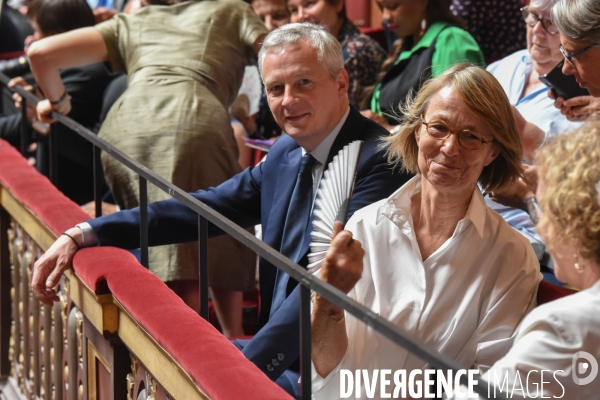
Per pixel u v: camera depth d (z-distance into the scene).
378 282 2.25
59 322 3.32
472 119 2.13
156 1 3.84
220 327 4.00
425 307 2.21
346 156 2.24
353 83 4.37
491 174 2.30
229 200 2.99
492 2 4.15
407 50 3.94
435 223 2.25
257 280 4.22
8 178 3.74
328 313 2.12
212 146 3.57
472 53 3.70
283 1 4.66
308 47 2.62
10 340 4.16
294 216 2.67
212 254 3.54
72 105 4.54
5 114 5.12
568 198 1.57
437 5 3.78
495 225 2.24
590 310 1.64
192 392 2.15
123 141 3.58
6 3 5.49
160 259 3.46
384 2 3.87
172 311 2.37
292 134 2.65
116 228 2.94
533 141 2.88
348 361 2.21
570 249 1.63
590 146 1.58
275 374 2.36
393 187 2.55
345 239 2.00
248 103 4.73
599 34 2.42
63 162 4.64
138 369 2.62
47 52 3.62
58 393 3.36
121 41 3.78
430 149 2.17
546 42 3.12
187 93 3.60
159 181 2.56
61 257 2.90
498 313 2.18
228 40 3.76
